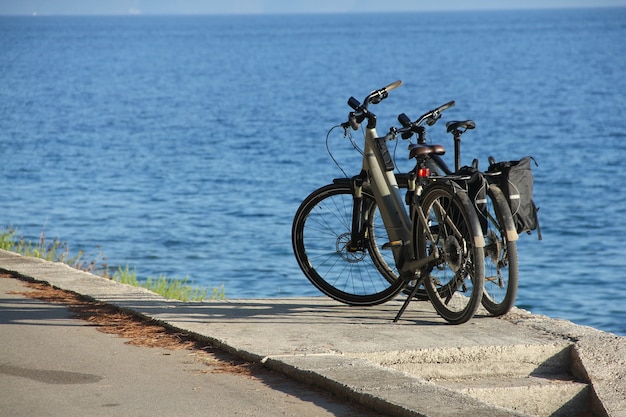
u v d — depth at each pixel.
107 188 72.44
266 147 102.75
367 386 13.49
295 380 14.45
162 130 124.25
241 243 50.47
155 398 13.45
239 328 17.27
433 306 19.08
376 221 20.64
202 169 84.56
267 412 12.92
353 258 20.66
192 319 17.95
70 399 13.34
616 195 70.69
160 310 18.67
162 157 94.81
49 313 18.73
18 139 114.50
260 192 70.06
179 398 13.47
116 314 18.66
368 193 20.27
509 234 17.84
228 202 65.25
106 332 17.27
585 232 56.22
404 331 17.23
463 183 18.19
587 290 40.62
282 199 66.69
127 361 15.36
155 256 47.00
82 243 50.25
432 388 13.41
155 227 55.41
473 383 15.63
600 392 15.27
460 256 17.92
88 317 18.42
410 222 19.28
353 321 18.16
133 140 112.38
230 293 38.72
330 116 140.12
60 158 94.31
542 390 15.50
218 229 54.94
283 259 46.28
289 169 84.06
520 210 18.14
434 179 18.59
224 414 12.80
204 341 16.58
